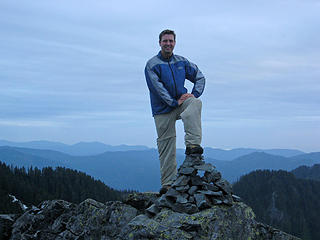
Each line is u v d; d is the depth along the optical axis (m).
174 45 4.42
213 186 4.06
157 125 4.56
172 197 4.09
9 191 54.72
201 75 4.60
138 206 4.70
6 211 42.09
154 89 4.37
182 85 4.45
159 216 3.97
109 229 4.55
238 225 4.05
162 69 4.39
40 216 5.16
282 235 4.93
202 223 3.77
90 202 4.93
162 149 4.59
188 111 4.21
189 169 4.08
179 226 3.78
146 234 3.81
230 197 4.09
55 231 4.99
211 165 4.17
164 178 4.61
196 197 3.99
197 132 4.19
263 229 4.99
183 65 4.50
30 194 57.59
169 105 4.32
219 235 3.83
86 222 4.79
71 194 65.00
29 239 5.06
